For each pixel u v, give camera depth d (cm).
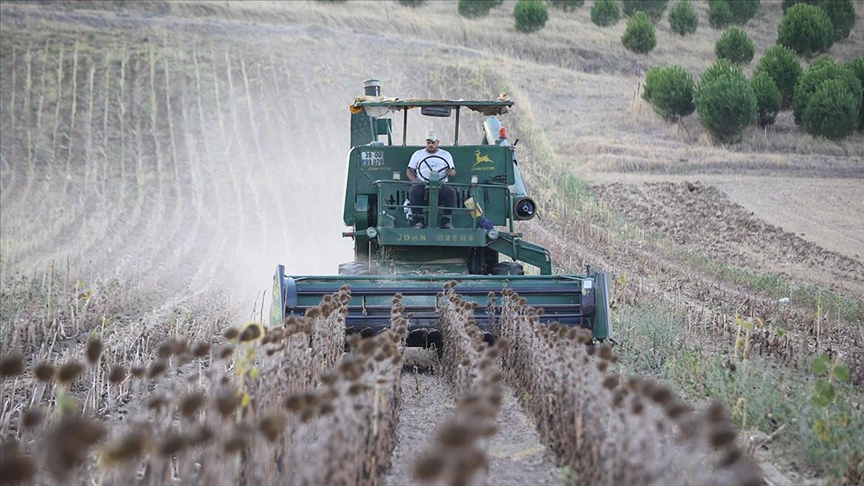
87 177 12825
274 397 2380
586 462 2292
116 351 4184
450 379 3697
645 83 16850
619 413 2058
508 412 3262
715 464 2111
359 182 4734
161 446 1714
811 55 17000
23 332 4681
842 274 7812
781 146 13625
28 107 14975
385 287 4031
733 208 10525
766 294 6644
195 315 5706
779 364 4172
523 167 12556
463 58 18288
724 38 18200
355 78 16812
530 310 3381
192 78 16425
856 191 11219
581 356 2536
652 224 10069
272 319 3894
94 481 2441
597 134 14475
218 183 12600
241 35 18862
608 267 7569
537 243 8706
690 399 3422
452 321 3666
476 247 4644
